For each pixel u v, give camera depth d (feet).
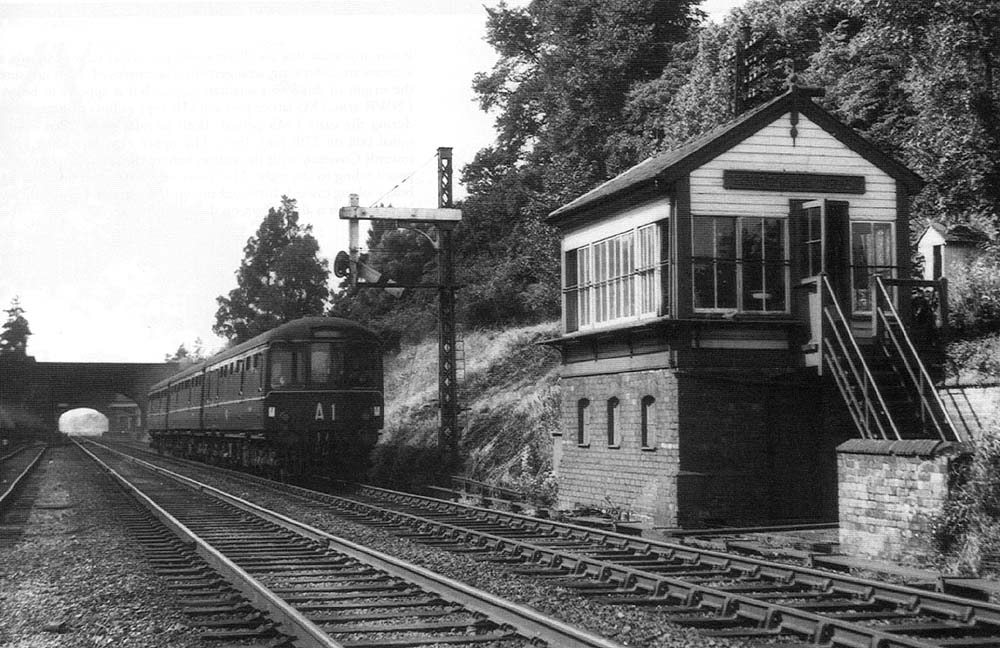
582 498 65.36
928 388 53.16
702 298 55.42
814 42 102.89
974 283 62.44
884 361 53.52
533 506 66.44
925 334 54.75
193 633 28.22
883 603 31.48
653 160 71.36
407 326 148.87
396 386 134.51
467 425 98.17
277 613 29.09
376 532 53.26
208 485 88.74
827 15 101.96
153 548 47.47
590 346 64.69
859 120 92.79
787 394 57.00
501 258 145.28
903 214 57.82
